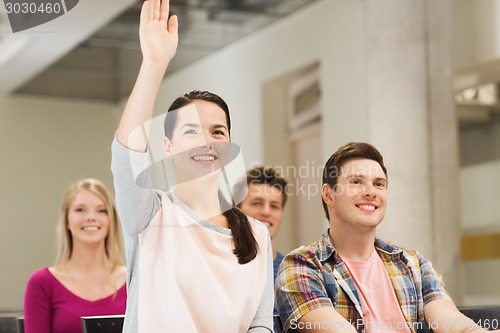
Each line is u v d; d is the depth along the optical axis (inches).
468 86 233.5
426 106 220.4
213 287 88.0
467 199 238.7
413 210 213.2
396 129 215.9
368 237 109.9
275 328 108.2
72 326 143.4
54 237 194.5
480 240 236.8
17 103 185.3
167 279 86.7
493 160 244.4
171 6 212.5
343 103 222.1
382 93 216.7
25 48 162.6
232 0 225.5
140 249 87.8
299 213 144.9
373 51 218.1
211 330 87.6
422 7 220.4
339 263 107.9
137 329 85.9
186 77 198.5
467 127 237.8
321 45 227.6
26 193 187.6
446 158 222.4
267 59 223.3
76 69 187.9
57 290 145.3
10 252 191.8
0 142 185.5
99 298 146.8
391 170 213.0
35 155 189.5
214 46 217.6
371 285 108.2
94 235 149.4
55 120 190.9
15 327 155.8
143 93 87.5
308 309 103.9
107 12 161.0
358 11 220.2
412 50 218.7
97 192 150.9
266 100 217.8
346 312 106.2
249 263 91.1
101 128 198.8
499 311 121.8
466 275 231.0
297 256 108.3
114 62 195.2
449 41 222.5
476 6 227.6
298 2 227.9
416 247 212.8
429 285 111.5
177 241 88.7
